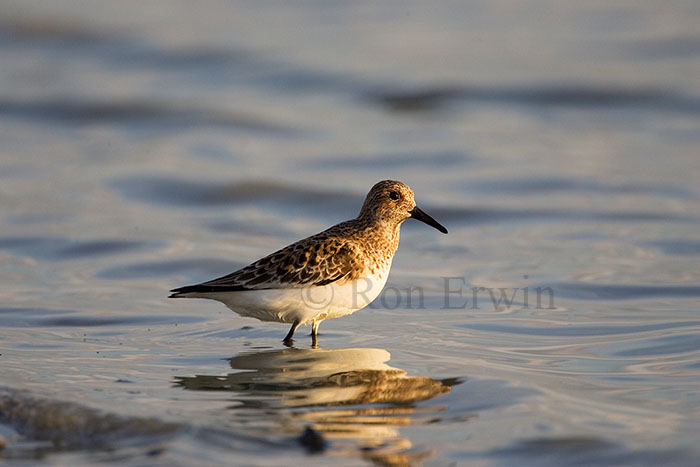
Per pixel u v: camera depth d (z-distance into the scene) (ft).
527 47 102.58
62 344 35.99
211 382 30.81
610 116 83.51
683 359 33.17
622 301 42.55
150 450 24.22
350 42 105.91
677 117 82.38
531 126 82.12
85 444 24.63
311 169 71.72
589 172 69.10
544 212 60.75
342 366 32.86
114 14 115.14
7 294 44.11
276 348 35.83
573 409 27.45
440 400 28.55
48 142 78.18
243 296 36.35
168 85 93.50
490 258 51.34
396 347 35.70
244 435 25.35
